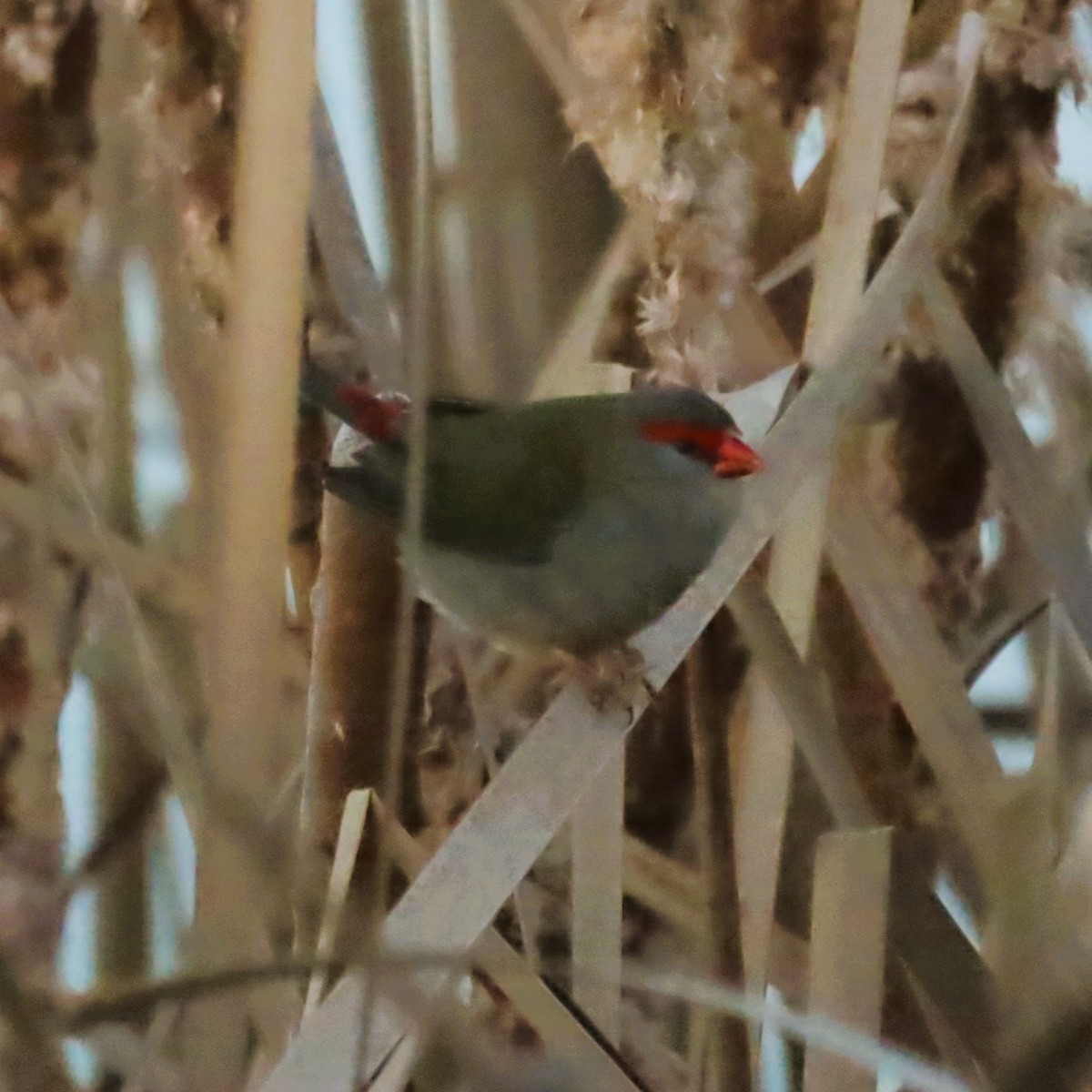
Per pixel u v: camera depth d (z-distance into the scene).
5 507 2.45
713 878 2.71
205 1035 2.29
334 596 2.82
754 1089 2.69
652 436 3.21
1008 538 3.46
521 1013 2.44
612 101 2.67
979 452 3.33
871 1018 2.56
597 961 2.72
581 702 2.81
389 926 2.32
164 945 2.95
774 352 3.37
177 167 2.64
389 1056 2.26
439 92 4.40
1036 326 3.38
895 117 3.29
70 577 2.69
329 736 2.83
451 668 3.30
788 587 2.93
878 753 3.34
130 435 2.89
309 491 3.14
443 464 3.32
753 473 3.15
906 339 3.33
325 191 2.87
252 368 2.19
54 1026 1.92
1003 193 3.24
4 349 2.42
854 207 3.01
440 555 3.26
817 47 3.29
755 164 3.41
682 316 2.73
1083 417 3.31
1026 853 2.90
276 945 2.36
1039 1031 2.75
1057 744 3.10
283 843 2.30
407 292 3.02
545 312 4.36
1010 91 3.17
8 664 2.58
